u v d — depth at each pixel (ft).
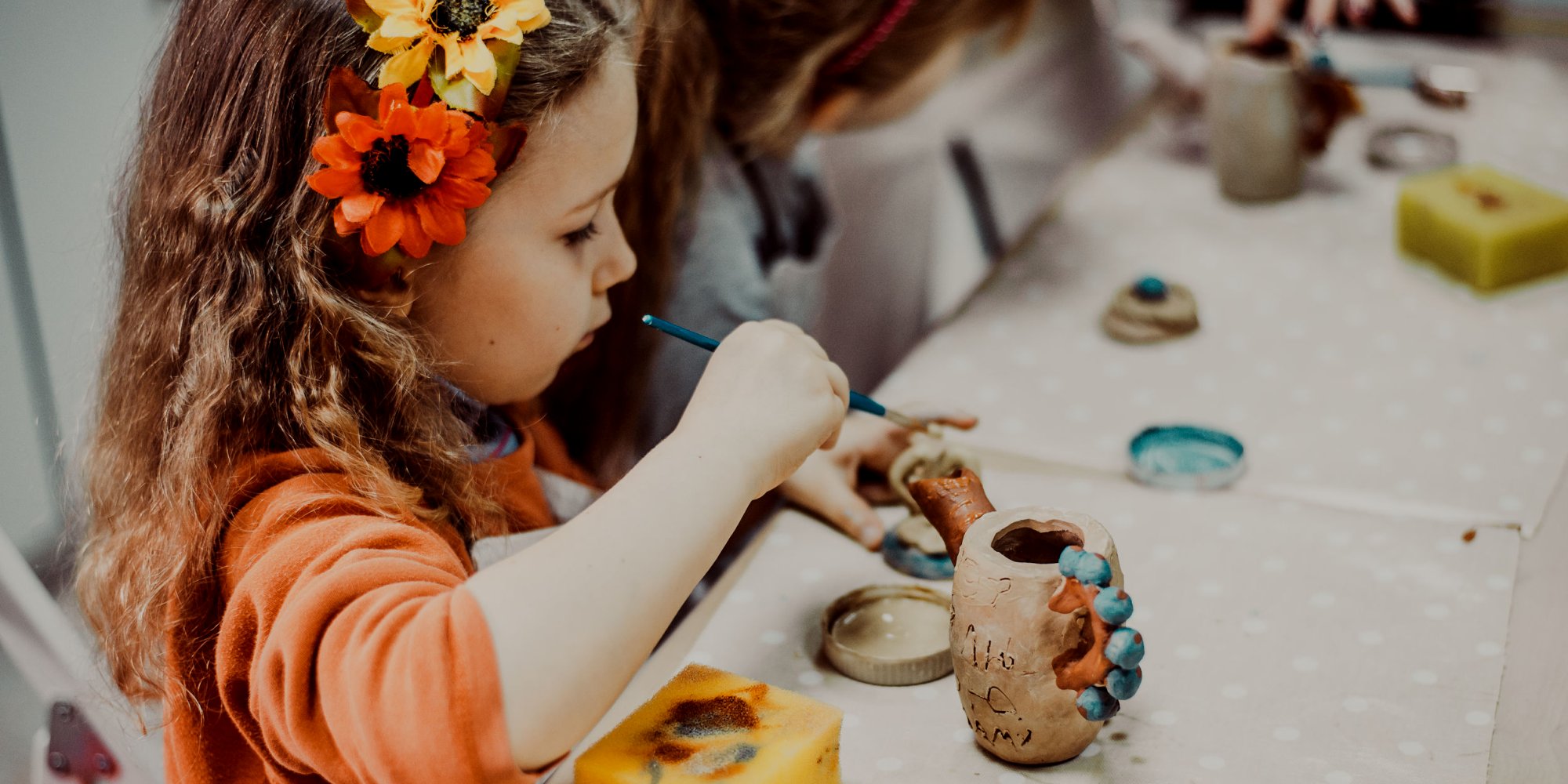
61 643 3.18
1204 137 4.86
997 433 3.35
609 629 1.99
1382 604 2.62
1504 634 2.51
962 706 2.31
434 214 2.24
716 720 2.13
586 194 2.49
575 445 3.77
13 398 4.32
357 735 1.95
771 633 2.68
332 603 2.02
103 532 2.72
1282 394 3.43
